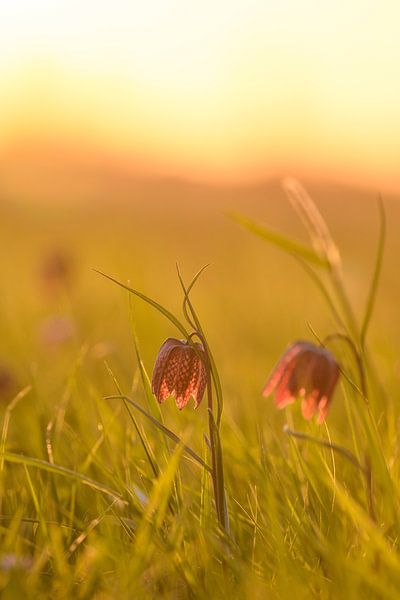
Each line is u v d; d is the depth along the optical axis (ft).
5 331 7.21
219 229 22.15
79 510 3.93
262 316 8.73
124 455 4.09
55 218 25.00
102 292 10.18
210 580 3.55
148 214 26.71
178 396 3.60
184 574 3.54
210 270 13.74
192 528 3.65
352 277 6.49
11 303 8.89
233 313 9.12
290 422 4.26
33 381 4.35
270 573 3.60
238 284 11.91
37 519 3.73
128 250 13.47
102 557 3.59
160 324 7.54
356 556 3.64
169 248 17.35
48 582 3.62
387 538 3.69
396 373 4.99
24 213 25.57
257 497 3.81
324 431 4.28
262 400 4.99
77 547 3.73
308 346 3.64
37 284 8.46
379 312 9.15
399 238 21.36
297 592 3.46
